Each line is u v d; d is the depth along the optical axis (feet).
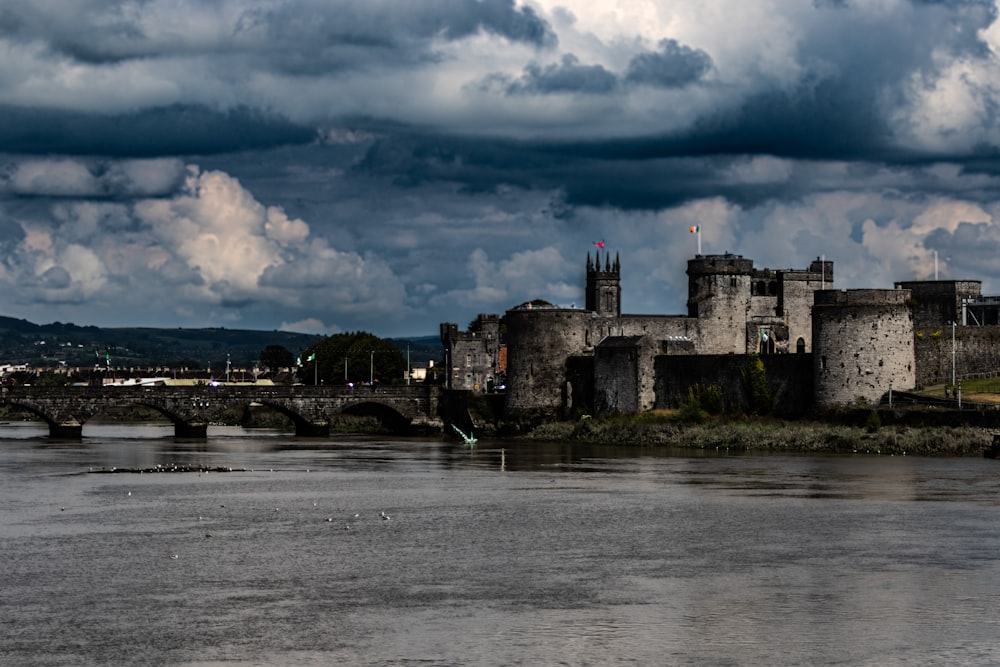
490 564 353.10
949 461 599.57
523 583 330.95
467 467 607.78
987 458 610.24
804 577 337.31
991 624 294.46
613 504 460.55
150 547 377.71
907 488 497.46
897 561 355.77
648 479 539.29
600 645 278.87
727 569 346.54
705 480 531.91
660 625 293.23
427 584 330.13
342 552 370.12
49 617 299.38
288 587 326.65
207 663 268.00
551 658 270.87
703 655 272.92
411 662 268.21
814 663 268.21
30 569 347.15
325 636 285.02
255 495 495.00
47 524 419.95
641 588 325.83
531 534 398.21
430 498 482.28
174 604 310.45
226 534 400.26
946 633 287.69
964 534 395.55
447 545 380.17
